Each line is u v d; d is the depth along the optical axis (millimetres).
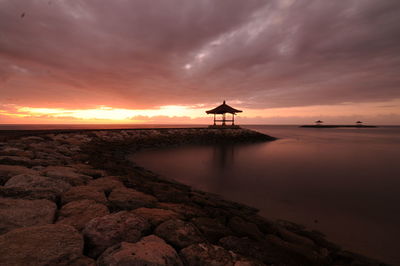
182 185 9328
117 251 2592
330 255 4469
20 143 11102
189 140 30594
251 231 4629
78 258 2467
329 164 17188
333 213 7473
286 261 3582
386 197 9305
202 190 9586
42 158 8586
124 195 5195
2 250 2326
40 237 2664
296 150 25688
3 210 3283
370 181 12102
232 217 5285
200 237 3539
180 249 3191
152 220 3980
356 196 9414
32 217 3312
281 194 9461
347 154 22844
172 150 22719
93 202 4281
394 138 49750
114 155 16016
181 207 5164
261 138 39562
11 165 6355
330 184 11328
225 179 11695
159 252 2697
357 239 5676
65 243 2631
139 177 8422
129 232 3209
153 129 31344
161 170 13219
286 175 13188
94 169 8117
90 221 3279
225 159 18172
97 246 2846
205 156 19328
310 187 10695
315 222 6723
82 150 13391
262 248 3764
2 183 4891
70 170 6883
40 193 4320
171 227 3637
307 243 4812
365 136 57719
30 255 2316
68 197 4492
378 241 5598
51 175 5668
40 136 14805
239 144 31391
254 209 7539
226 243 3668
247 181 11445
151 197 5566
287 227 6129
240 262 3000
